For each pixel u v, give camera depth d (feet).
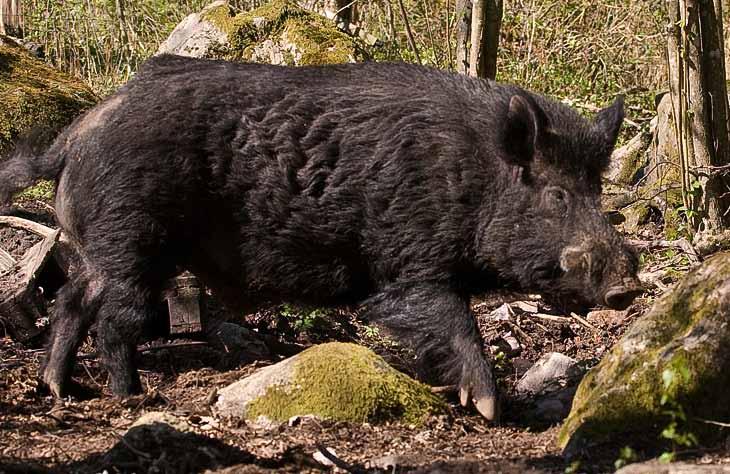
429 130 28.58
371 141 28.71
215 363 32.09
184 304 32.42
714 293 23.63
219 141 28.91
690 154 40.47
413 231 28.71
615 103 29.14
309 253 29.78
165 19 63.26
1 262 34.35
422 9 61.26
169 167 28.58
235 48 45.55
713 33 39.93
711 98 40.24
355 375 26.22
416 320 29.09
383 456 23.62
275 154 29.04
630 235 43.78
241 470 22.43
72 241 30.19
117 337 28.96
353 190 28.86
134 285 28.91
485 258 28.84
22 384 28.76
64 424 25.93
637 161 48.03
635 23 61.98
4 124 42.98
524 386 30.78
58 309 29.40
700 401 22.80
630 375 23.48
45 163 29.71
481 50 41.29
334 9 54.70
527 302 37.55
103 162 28.68
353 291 30.42
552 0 62.18
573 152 28.40
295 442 24.18
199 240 29.84
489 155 28.40
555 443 24.61
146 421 24.13
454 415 27.50
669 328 23.97
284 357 32.86
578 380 30.37
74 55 59.72
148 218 28.71
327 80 29.58
